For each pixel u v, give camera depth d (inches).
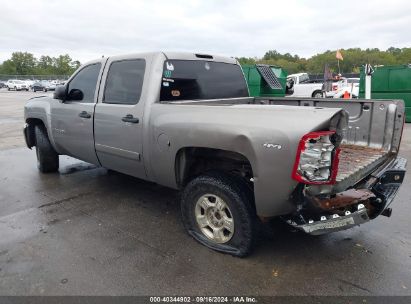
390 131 151.7
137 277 114.3
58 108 196.1
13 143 342.6
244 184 119.3
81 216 162.1
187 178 140.7
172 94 151.7
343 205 107.8
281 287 109.5
